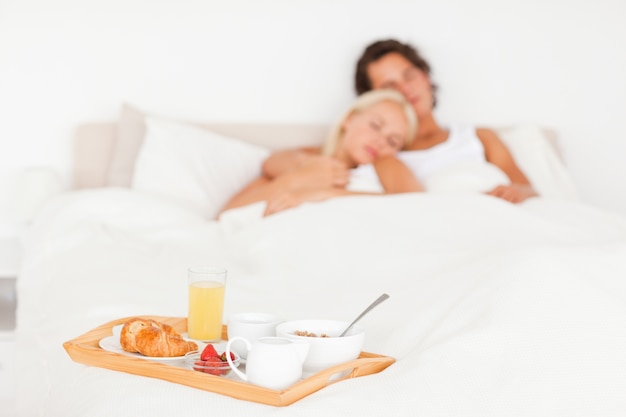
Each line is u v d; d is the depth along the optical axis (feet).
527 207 8.08
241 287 6.14
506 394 3.77
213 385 3.67
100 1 10.05
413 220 7.13
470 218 7.12
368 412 3.46
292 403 3.59
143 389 3.70
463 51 10.89
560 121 11.14
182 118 10.35
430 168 9.89
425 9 10.77
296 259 6.79
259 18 10.44
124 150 9.68
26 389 5.01
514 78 11.02
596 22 11.05
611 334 4.31
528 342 4.21
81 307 5.47
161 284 6.15
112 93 10.16
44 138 10.03
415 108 10.35
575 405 3.80
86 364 4.16
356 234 6.87
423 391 3.68
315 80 10.62
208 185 9.45
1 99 9.91
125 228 8.09
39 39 9.95
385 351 4.54
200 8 10.30
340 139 9.98
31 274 7.30
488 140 10.25
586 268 5.10
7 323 8.61
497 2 10.90
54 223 7.95
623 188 11.23
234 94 10.46
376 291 5.65
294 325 4.32
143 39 10.18
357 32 10.66
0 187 9.96
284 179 9.10
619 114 11.18
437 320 4.72
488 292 4.68
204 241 7.91
